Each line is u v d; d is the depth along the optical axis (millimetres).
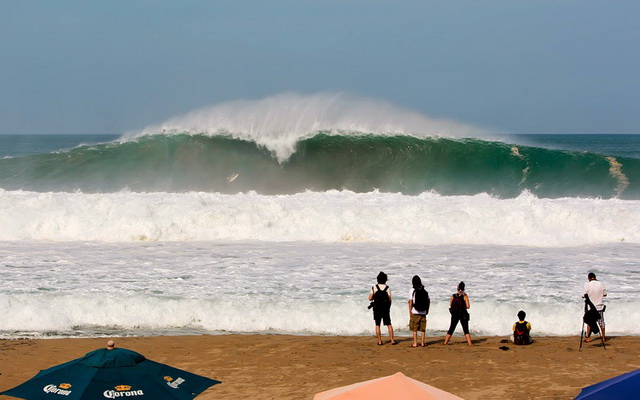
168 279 25891
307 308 22641
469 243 34062
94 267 27719
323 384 16438
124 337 20422
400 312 22422
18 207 36156
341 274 26969
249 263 28766
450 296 23938
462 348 19531
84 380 10023
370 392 9938
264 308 22594
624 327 21797
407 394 9820
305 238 34438
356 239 34281
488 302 23172
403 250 31938
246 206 36688
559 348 19500
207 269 27578
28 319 21672
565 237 34406
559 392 15742
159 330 21484
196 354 18766
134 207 36188
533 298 23812
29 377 16578
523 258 30391
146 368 10578
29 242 32969
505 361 18219
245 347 19438
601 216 36188
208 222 35188
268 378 16859
